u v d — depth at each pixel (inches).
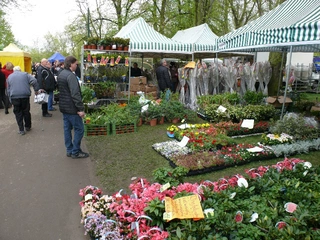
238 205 112.1
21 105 269.3
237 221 101.3
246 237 93.0
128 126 273.7
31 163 198.8
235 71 379.9
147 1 779.4
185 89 398.6
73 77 190.5
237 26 874.1
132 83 391.2
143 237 97.2
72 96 189.9
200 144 214.8
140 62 698.8
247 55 530.0
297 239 89.0
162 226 104.5
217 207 110.0
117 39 343.9
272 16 299.0
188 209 105.8
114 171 183.3
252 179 132.1
